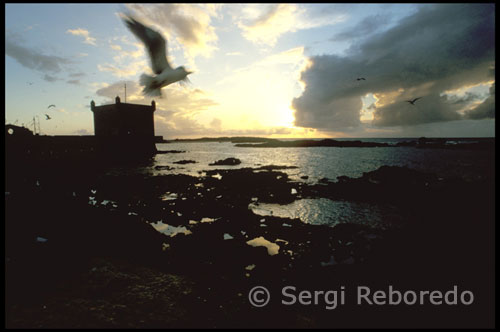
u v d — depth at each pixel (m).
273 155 71.88
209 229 13.43
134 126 54.84
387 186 24.52
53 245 8.58
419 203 19.47
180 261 9.35
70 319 5.30
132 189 26.09
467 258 9.70
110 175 36.53
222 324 5.86
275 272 8.75
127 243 10.08
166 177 32.09
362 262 9.63
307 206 19.59
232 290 7.42
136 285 7.01
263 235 12.86
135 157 54.88
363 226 14.25
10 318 5.13
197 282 7.67
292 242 11.88
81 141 50.81
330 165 44.97
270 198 21.80
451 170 36.81
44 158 39.38
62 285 6.54
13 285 6.10
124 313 5.74
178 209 18.12
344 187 24.50
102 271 7.50
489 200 18.08
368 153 71.00
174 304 6.37
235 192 24.02
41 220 10.26
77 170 39.84
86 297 6.16
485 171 35.03
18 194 13.57
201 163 53.81
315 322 6.25
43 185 23.80
